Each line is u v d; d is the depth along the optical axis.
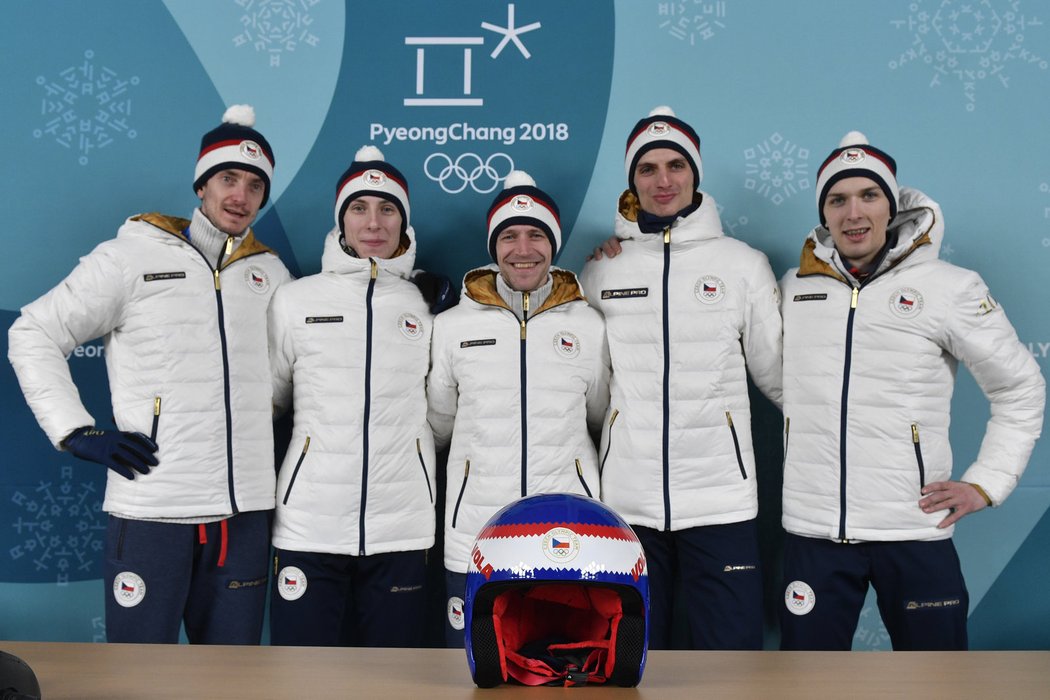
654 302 2.46
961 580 2.36
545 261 2.48
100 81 2.91
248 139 2.47
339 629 2.53
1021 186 2.82
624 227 2.58
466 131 2.90
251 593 2.45
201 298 2.40
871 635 2.78
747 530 2.46
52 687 0.86
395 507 2.46
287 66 2.91
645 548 2.49
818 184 2.47
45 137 2.90
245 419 2.43
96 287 2.35
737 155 2.86
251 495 2.42
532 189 2.51
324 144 2.91
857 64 2.85
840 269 2.40
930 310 2.31
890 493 2.32
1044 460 2.78
